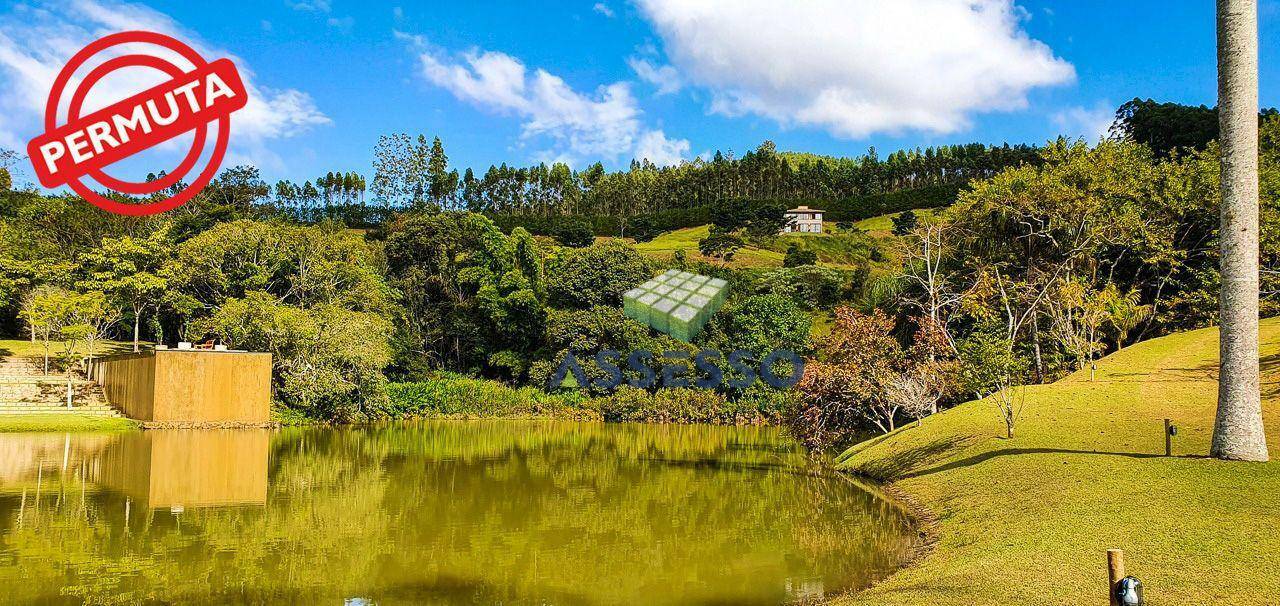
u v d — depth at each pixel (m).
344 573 14.04
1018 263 40.22
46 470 25.36
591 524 18.97
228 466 27.78
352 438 39.53
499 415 56.44
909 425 30.88
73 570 13.88
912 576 12.62
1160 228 37.94
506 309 63.06
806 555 15.62
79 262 51.91
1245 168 16.33
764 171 136.75
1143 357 31.77
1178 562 10.91
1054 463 18.67
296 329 44.78
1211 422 21.03
